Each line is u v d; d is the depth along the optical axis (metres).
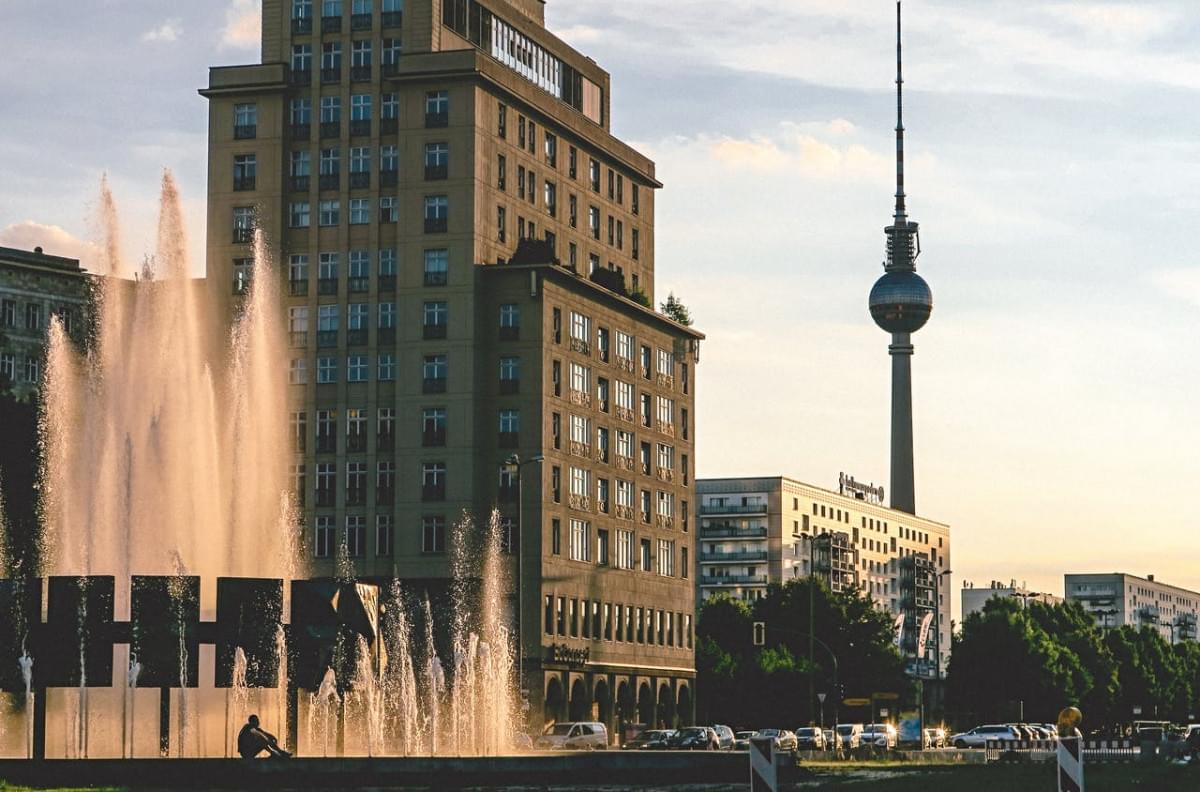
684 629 192.00
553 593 162.38
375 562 160.75
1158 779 77.44
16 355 175.62
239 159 166.12
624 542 178.50
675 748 133.12
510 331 162.62
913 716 185.62
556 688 161.75
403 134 163.25
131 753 81.62
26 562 132.75
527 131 171.12
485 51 171.00
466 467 159.75
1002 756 131.00
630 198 192.88
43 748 72.50
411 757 68.31
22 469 133.50
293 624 78.00
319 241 164.75
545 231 174.00
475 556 159.75
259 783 67.12
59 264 179.00
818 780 78.00
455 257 161.38
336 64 165.88
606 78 193.88
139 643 74.31
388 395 162.00
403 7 164.62
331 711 110.31
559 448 165.00
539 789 67.62
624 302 178.50
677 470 192.75
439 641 117.06
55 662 73.00
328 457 162.75
